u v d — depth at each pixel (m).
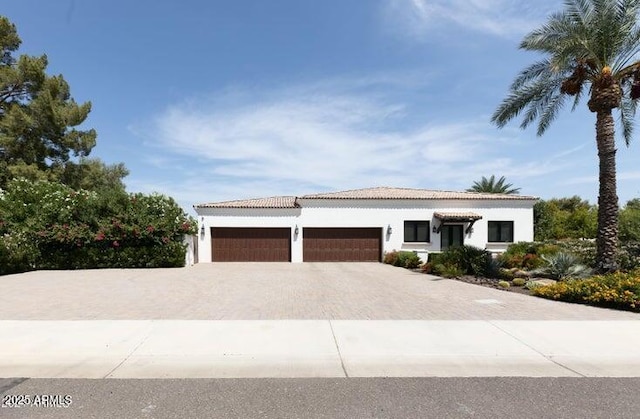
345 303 9.98
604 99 13.71
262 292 11.91
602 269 13.63
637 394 4.67
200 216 25.02
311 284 13.88
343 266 22.20
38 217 19.41
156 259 20.59
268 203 26.50
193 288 12.77
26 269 18.55
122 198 20.72
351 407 4.30
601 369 5.49
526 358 5.87
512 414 4.15
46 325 7.50
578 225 34.50
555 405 4.36
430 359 5.80
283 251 25.39
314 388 4.80
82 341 6.50
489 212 25.78
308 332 7.05
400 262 21.83
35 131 29.66
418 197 25.80
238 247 25.27
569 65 14.88
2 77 28.27
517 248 21.62
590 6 13.74
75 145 31.95
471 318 8.20
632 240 19.16
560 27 14.02
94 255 19.80
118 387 4.81
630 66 13.95
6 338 6.64
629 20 13.19
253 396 4.57
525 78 16.22
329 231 25.59
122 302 10.10
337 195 26.58
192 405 4.34
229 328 7.31
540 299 10.59
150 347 6.22
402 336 6.83
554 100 16.59
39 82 29.61
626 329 7.33
